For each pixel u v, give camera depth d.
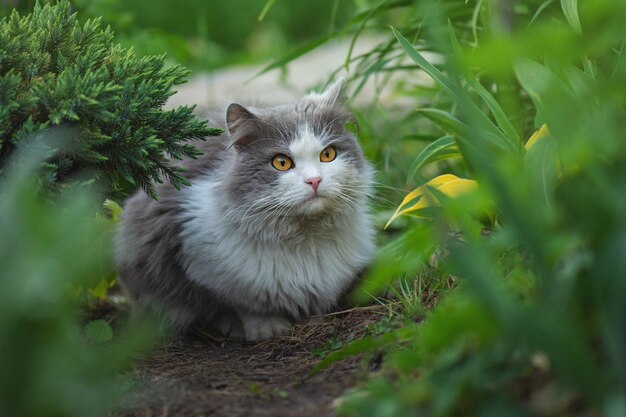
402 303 3.51
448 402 2.09
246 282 3.83
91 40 3.34
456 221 2.78
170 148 3.30
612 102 2.53
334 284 3.97
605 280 2.01
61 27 3.27
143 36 5.90
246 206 3.75
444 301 2.99
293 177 3.73
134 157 3.13
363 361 2.82
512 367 2.17
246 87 8.51
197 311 4.11
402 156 4.93
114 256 4.23
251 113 3.84
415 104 5.61
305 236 3.86
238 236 3.80
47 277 2.12
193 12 12.94
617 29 2.35
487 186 2.42
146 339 3.00
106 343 3.62
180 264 3.99
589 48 2.41
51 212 2.89
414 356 2.40
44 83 3.01
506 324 2.05
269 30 13.34
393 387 2.44
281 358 3.42
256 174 3.77
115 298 4.77
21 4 4.95
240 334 4.09
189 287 4.02
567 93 2.71
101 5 5.60
